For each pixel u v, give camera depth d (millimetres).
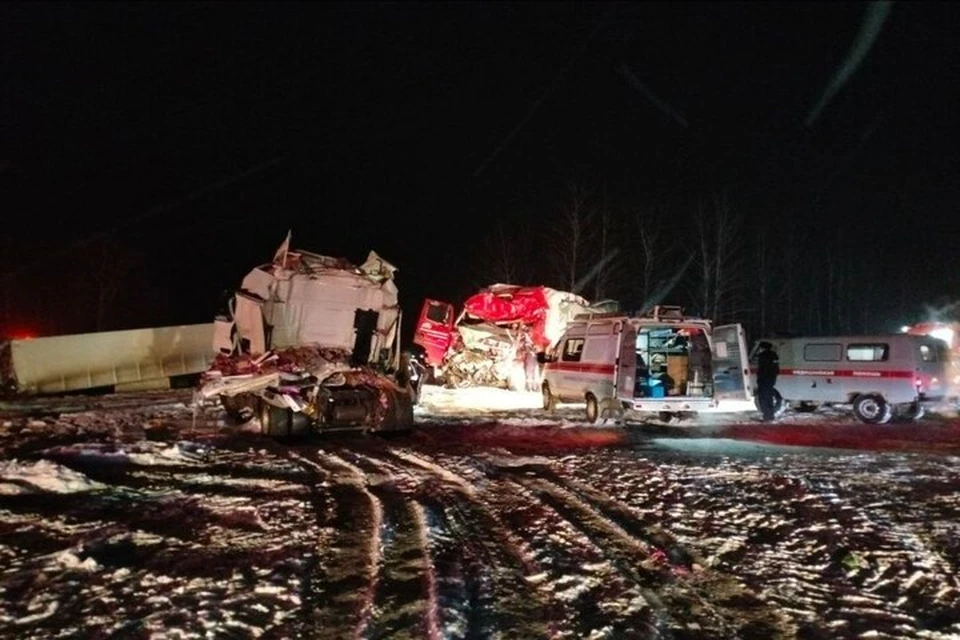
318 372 15031
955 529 8211
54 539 7707
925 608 6121
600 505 9273
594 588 6465
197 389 16656
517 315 26156
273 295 16500
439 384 27500
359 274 16938
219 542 7641
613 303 26750
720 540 7840
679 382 16297
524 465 11883
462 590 6363
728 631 5641
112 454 12406
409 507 9125
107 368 26219
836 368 18734
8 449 13242
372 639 5375
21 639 5336
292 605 5992
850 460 12406
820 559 7270
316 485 10391
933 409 21141
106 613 5805
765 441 14914
